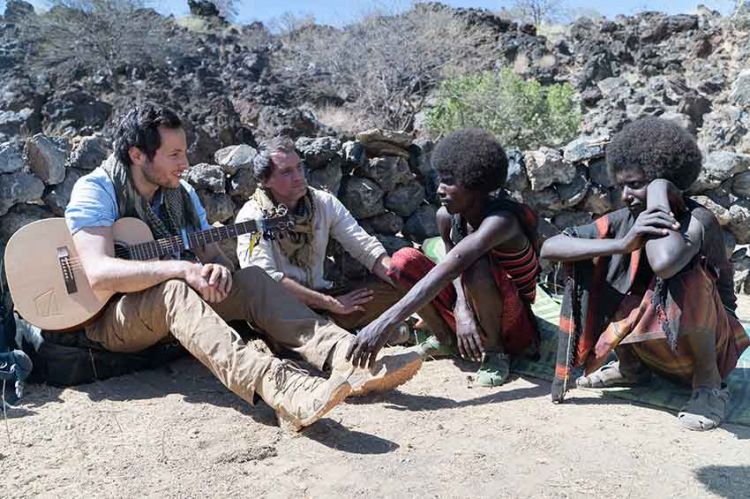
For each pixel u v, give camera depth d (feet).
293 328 11.35
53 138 14.98
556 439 10.10
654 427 10.53
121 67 70.08
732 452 9.70
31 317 11.41
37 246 11.48
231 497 8.58
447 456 9.59
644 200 10.99
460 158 11.98
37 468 9.21
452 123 52.60
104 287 11.07
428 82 72.79
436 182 17.79
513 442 10.02
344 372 10.91
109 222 11.49
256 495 8.63
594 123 58.44
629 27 76.33
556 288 18.11
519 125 51.60
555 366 12.33
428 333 14.37
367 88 72.08
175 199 12.39
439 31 77.46
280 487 8.82
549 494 8.66
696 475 9.08
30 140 14.65
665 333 10.49
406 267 12.75
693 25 73.51
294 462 9.44
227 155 16.22
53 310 11.46
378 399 11.62
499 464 9.39
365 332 10.70
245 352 10.27
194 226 12.66
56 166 14.79
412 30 76.59
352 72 73.72
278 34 95.35
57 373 11.82
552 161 17.87
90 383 12.03
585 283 11.42
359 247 13.84
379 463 9.39
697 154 10.94
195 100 59.06
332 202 13.85
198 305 10.59
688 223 10.50
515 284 12.59
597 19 89.20
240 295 11.63
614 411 11.16
